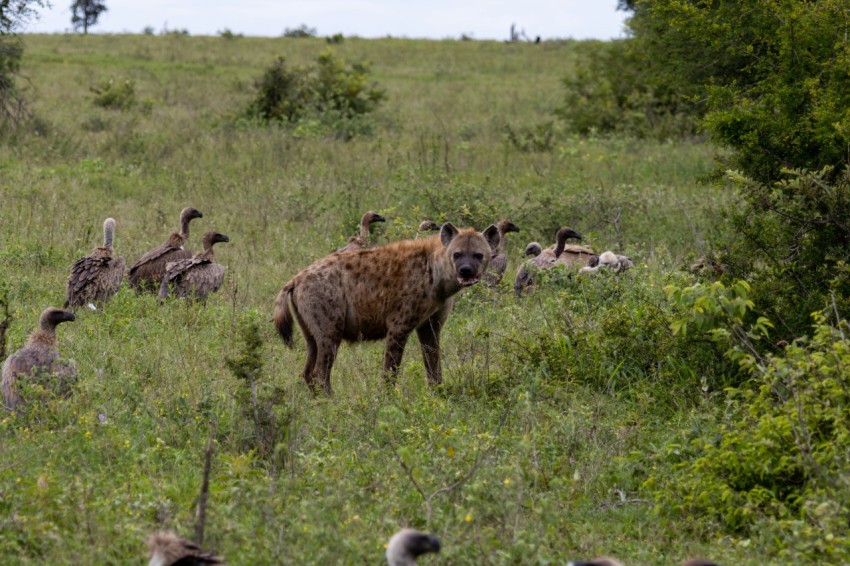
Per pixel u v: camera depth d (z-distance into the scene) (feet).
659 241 186.50
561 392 105.81
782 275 111.65
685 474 84.64
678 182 246.88
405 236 174.40
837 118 128.67
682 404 100.63
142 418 92.53
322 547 67.10
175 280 143.23
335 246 174.50
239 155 267.80
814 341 91.20
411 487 78.18
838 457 77.92
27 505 72.90
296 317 112.16
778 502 76.84
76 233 176.04
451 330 133.08
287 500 74.84
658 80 235.40
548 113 415.85
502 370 112.06
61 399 92.48
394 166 258.37
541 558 67.87
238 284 151.74
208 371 110.22
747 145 136.77
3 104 285.64
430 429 89.45
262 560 66.44
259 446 87.81
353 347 120.57
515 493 75.51
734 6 155.63
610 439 94.22
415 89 484.33
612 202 205.57
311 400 105.50
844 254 110.83
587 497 83.66
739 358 94.89
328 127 317.42
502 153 294.25
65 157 251.80
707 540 77.51
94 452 85.15
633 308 119.24
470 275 107.14
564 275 135.95
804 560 69.00
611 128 339.77
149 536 63.00
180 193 218.79
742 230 116.57
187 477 81.46
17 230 173.37
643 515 81.00
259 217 198.90
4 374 95.55
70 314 99.66
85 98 373.81
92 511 72.64
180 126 317.63
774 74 145.69
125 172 237.66
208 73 501.97
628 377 109.70
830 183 123.34
